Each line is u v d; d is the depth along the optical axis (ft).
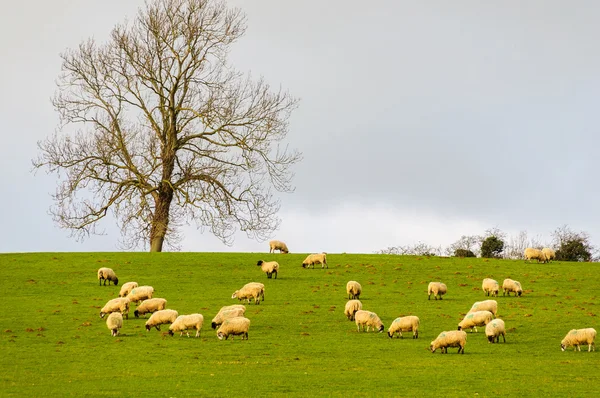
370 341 192.65
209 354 176.55
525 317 222.89
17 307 234.38
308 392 140.97
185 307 233.55
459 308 234.38
